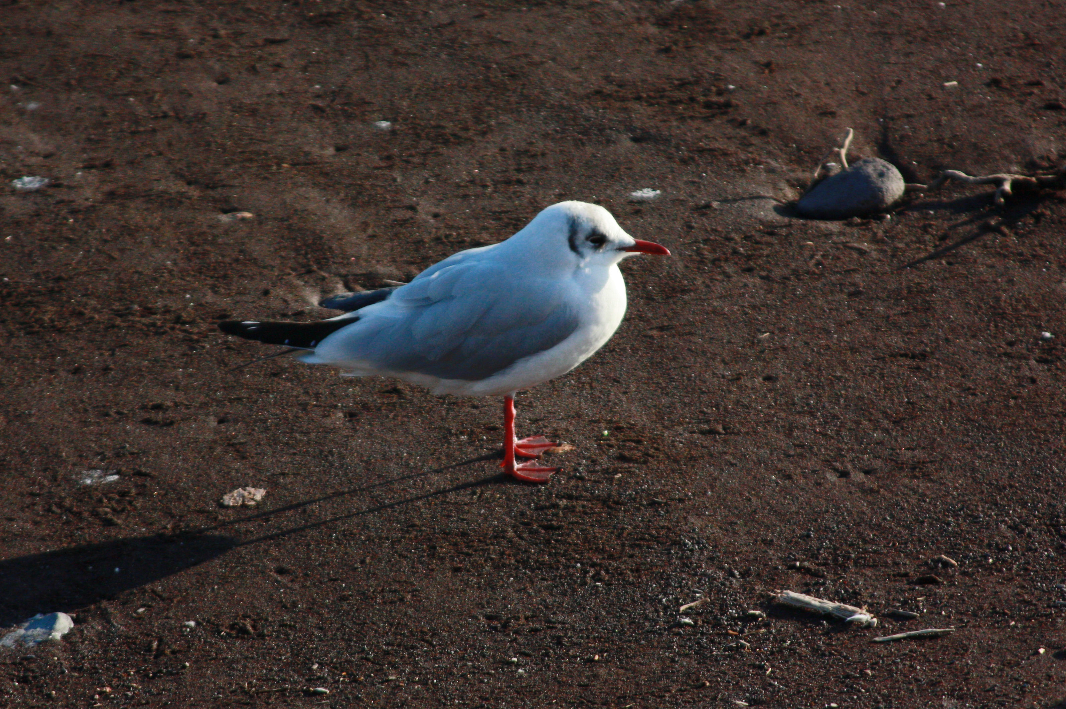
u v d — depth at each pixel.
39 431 10.42
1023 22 19.14
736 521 8.86
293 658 7.69
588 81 18.11
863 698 6.90
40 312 12.49
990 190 14.07
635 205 14.41
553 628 7.84
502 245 9.23
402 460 9.91
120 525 9.16
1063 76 17.08
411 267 13.19
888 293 12.15
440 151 16.20
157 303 12.64
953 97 16.62
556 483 9.49
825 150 15.58
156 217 14.63
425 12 21.36
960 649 7.27
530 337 8.96
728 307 12.10
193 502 9.42
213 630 8.00
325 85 18.58
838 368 10.88
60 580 8.53
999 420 9.89
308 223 14.37
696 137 16.08
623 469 9.60
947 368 10.76
